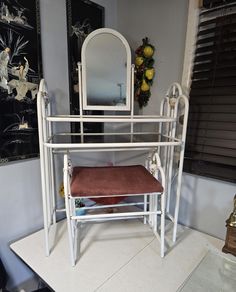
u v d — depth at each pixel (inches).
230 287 35.7
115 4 59.0
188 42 45.9
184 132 41.3
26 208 47.8
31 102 44.8
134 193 38.2
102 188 37.6
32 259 41.1
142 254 43.0
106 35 50.1
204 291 35.0
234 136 43.0
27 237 47.4
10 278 46.8
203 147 47.3
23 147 44.9
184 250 44.3
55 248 43.9
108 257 42.1
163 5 50.4
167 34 50.9
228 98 43.1
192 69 47.0
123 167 49.1
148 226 52.6
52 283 36.1
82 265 39.9
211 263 40.8
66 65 50.5
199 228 51.6
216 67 43.7
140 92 56.6
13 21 39.7
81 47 52.2
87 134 50.8
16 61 41.2
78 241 46.5
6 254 45.6
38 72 45.0
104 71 51.5
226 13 41.9
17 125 43.2
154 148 51.5
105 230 50.8
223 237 48.0
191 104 47.8
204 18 44.9
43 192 39.1
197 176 50.0
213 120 45.3
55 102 49.8
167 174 49.8
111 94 53.1
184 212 53.6
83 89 50.4
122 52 51.7
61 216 55.8
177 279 37.2
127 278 37.3
